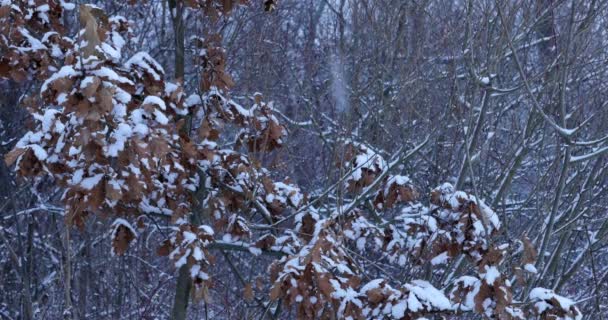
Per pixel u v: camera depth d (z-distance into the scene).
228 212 6.45
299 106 8.15
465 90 6.51
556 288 6.80
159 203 5.79
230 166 6.17
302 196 6.35
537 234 6.82
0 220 8.00
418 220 5.98
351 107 6.30
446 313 5.07
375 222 6.95
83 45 3.68
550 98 6.14
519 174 8.38
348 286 4.87
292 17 10.09
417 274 6.31
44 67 5.02
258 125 5.98
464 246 5.41
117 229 5.78
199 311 8.43
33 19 5.24
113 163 4.23
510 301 4.76
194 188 6.08
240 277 6.52
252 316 6.77
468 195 5.44
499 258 5.04
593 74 6.77
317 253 4.50
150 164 4.19
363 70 6.95
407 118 6.73
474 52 6.20
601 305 7.57
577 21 5.68
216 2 6.03
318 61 7.86
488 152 6.96
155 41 9.64
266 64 7.20
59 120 4.51
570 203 7.04
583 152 7.28
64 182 4.79
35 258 8.30
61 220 8.66
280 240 6.09
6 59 4.95
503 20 5.23
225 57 6.11
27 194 8.45
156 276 9.31
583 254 6.82
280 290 4.66
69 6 5.27
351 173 5.79
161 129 4.35
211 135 5.88
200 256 5.40
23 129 8.82
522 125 7.76
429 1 6.74
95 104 3.73
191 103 5.88
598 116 6.85
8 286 8.27
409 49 6.51
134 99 5.10
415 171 7.53
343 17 7.76
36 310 7.67
